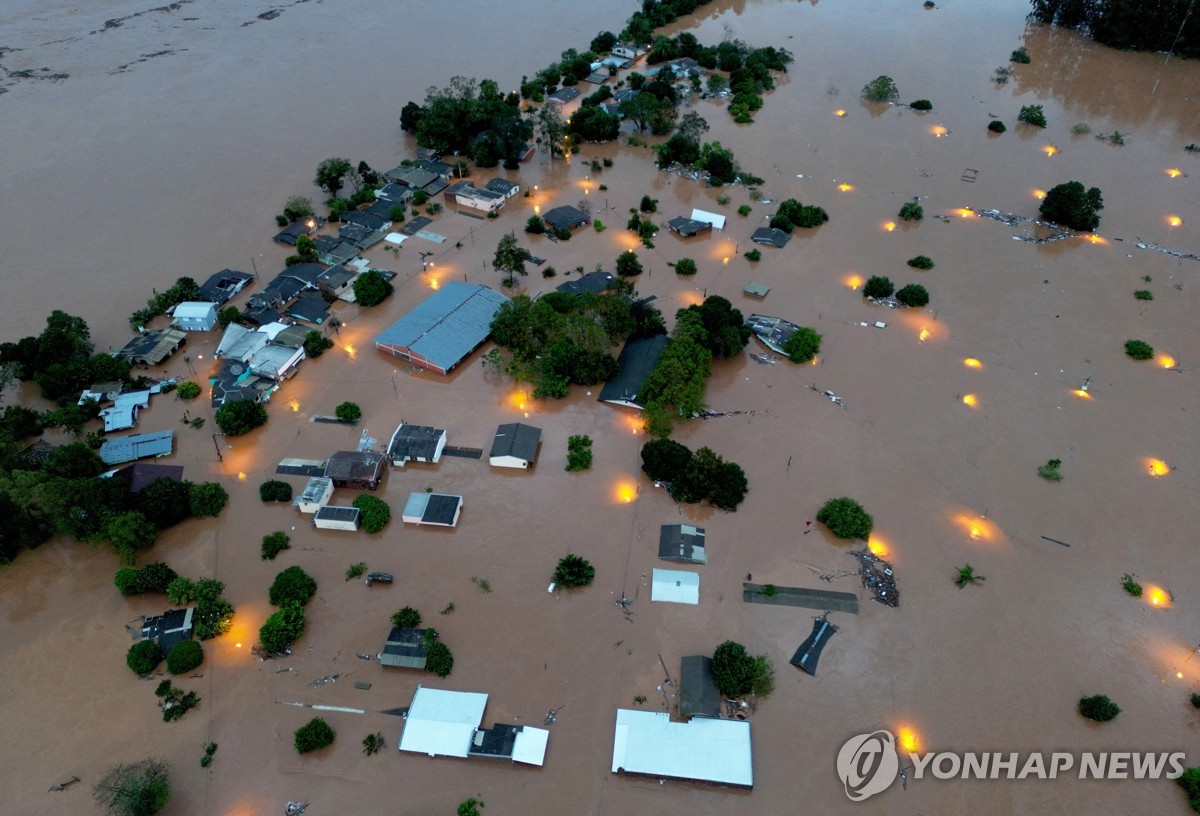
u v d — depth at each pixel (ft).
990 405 303.48
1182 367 318.86
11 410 287.48
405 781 197.47
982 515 261.24
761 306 355.15
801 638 226.79
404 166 455.63
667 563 247.50
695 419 298.56
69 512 245.04
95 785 196.03
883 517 260.62
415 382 319.68
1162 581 240.94
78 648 228.43
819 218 409.49
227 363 323.37
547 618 232.94
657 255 390.01
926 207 425.69
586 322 309.01
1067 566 245.65
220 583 237.86
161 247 396.37
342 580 244.83
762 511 263.08
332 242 392.68
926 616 232.32
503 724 206.39
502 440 282.77
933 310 352.28
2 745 205.46
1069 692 214.48
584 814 191.11
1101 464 278.46
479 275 377.71
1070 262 382.22
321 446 290.35
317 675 220.43
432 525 260.01
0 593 243.40
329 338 340.80
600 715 209.87
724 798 193.77
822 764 199.41
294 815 190.90
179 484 261.44
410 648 221.66
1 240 399.65
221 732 207.51
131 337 342.23
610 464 280.92
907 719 208.74
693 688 209.87
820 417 299.17
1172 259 381.40
